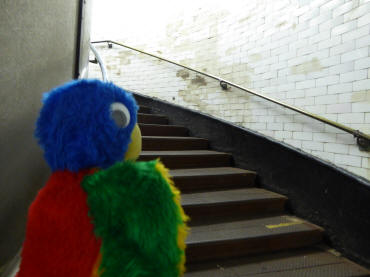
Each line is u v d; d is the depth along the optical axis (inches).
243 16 117.9
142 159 99.3
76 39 72.8
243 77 118.3
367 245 66.2
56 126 24.1
